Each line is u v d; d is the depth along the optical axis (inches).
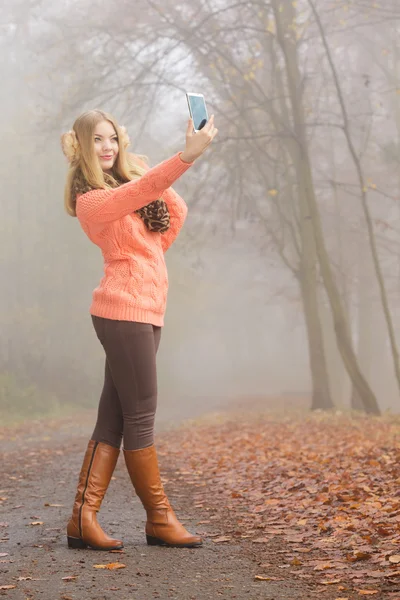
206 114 144.9
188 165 143.4
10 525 191.2
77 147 154.3
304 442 430.6
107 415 159.5
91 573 134.6
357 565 138.0
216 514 207.3
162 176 143.3
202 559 146.8
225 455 380.8
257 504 220.1
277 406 1037.2
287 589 124.3
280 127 759.7
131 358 152.9
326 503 204.5
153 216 152.1
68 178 156.6
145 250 153.3
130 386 154.6
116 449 160.1
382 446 351.3
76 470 339.3
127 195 145.6
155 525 158.9
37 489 271.1
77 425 778.2
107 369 159.9
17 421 829.8
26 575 133.6
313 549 154.5
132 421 156.3
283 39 705.0
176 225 161.0
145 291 153.0
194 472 321.4
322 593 121.3
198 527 186.4
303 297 792.9
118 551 153.4
